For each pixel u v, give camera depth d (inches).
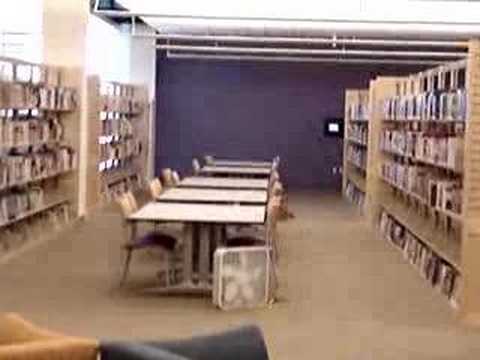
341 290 328.5
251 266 297.4
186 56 745.6
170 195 373.7
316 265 379.9
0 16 541.6
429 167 381.4
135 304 298.2
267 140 770.8
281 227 495.2
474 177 282.8
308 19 506.3
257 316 285.0
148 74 714.2
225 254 293.3
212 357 133.5
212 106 769.6
